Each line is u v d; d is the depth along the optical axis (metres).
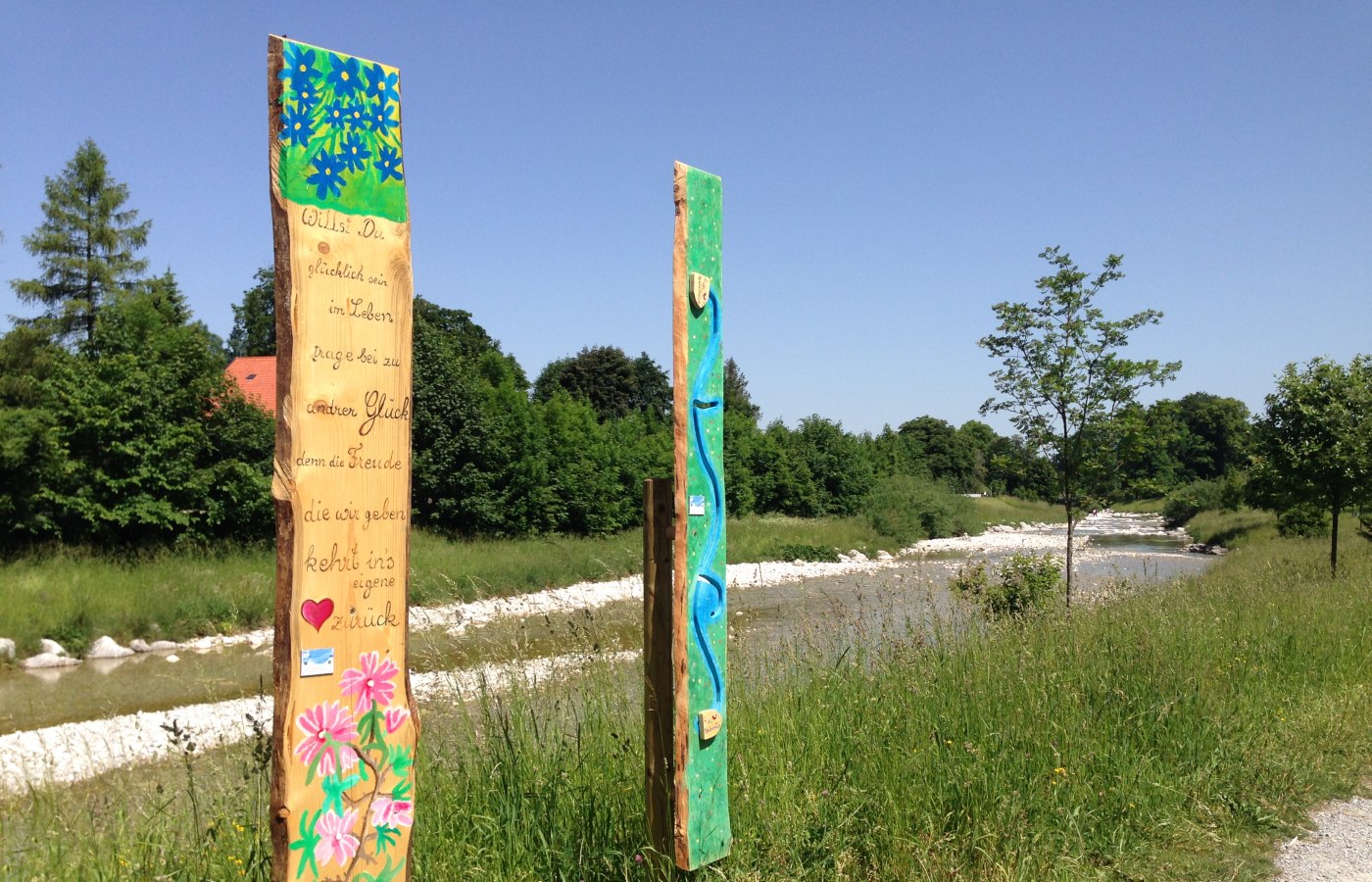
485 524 28.81
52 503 19.02
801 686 6.23
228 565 18.64
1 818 4.08
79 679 12.16
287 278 2.63
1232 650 8.16
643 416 46.69
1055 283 11.21
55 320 40.12
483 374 44.31
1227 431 89.44
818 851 4.26
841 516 48.56
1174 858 4.88
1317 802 5.76
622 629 9.55
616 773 4.52
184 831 4.01
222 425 22.06
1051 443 11.41
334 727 2.67
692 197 3.57
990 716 5.68
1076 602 10.41
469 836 4.00
